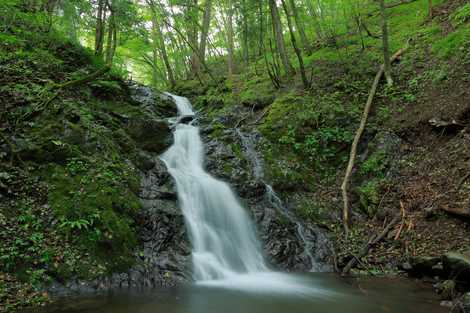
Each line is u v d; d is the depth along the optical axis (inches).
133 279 275.4
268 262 356.5
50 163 319.9
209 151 485.4
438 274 290.7
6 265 235.3
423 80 523.8
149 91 637.3
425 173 414.6
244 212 400.8
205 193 397.4
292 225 394.3
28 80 382.9
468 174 368.5
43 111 356.5
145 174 387.2
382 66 559.8
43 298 226.2
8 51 413.7
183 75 1159.6
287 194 446.6
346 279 311.3
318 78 629.3
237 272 336.2
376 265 339.9
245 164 462.0
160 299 241.8
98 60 509.7
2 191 278.2
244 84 741.9
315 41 858.1
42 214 279.1
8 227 258.1
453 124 428.5
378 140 484.1
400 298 251.0
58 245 263.9
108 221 293.0
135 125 461.1
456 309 219.0
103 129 399.5
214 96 706.8
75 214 285.7
